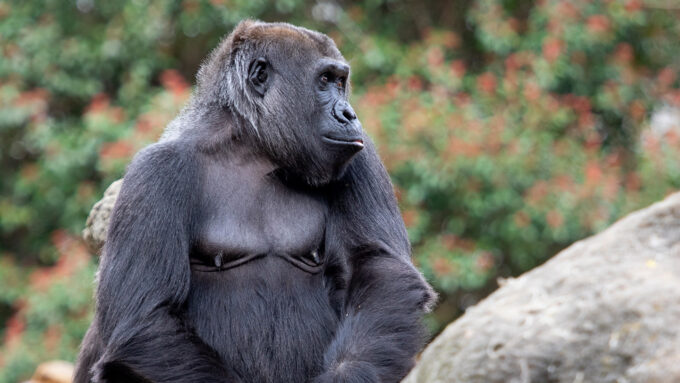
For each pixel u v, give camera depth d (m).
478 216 36.56
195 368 12.56
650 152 37.47
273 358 13.53
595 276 15.73
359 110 35.31
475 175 35.12
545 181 35.25
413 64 38.41
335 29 42.31
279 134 14.09
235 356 13.50
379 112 35.22
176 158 13.75
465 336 16.05
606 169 36.78
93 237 18.33
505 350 15.36
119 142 34.53
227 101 14.49
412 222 35.31
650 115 43.62
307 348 13.67
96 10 43.16
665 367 13.73
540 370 15.02
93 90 41.56
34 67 41.03
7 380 35.84
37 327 37.28
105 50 40.94
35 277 38.47
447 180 34.84
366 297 13.57
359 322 13.28
